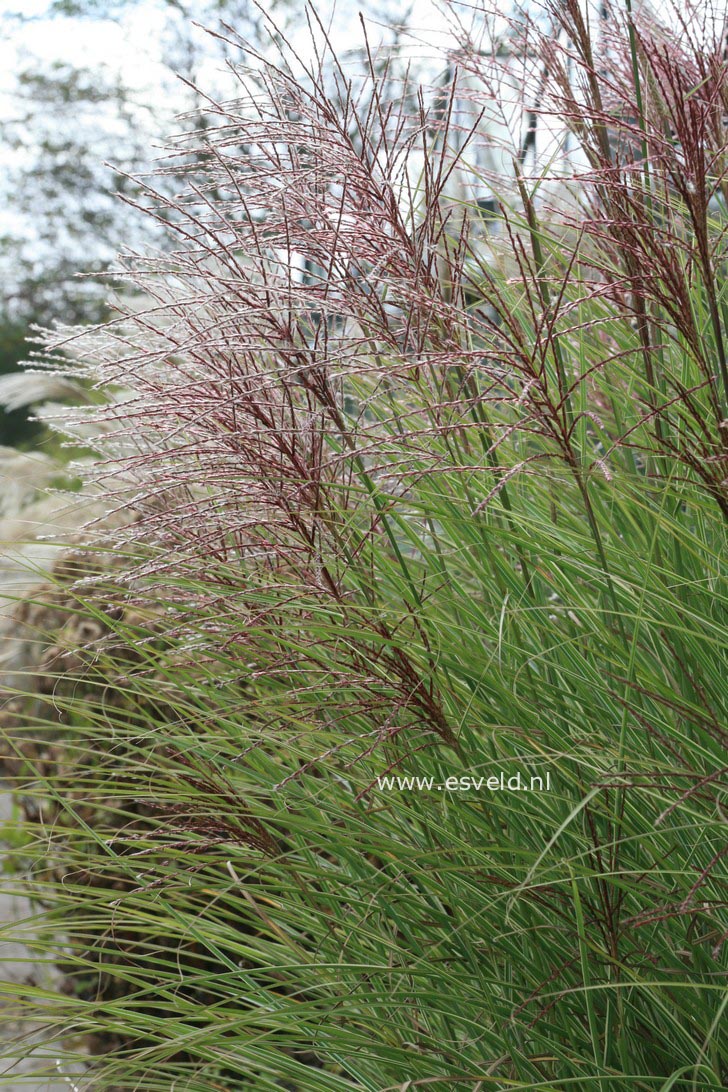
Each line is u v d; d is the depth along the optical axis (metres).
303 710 1.63
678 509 1.63
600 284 1.45
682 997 1.33
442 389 1.61
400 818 1.68
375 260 1.47
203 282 1.64
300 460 1.56
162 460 1.58
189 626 1.61
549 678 1.62
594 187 1.65
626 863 1.40
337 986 1.50
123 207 17.50
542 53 1.72
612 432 1.93
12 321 18.28
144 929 1.58
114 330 1.69
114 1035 2.16
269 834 1.67
